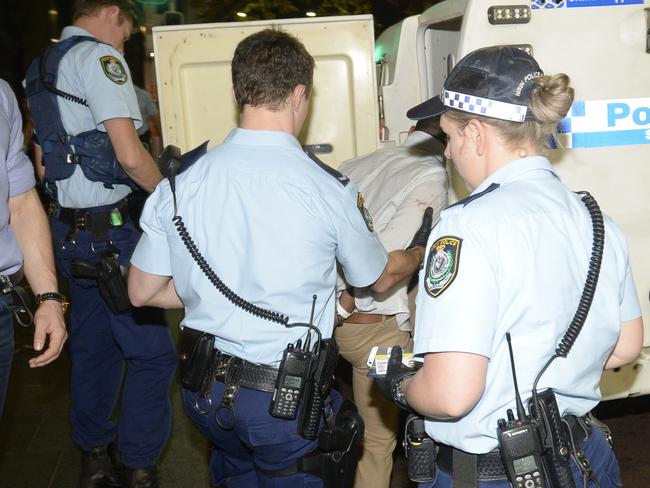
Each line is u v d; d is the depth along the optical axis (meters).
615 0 3.49
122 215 3.51
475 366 1.73
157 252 2.45
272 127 2.39
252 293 2.34
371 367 2.09
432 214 3.15
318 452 2.45
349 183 2.43
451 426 1.87
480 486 1.85
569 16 3.47
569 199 1.88
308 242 2.34
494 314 1.75
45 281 2.74
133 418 3.55
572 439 1.86
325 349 2.42
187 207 2.36
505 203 1.81
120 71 3.39
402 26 4.97
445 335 1.73
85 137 3.42
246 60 2.38
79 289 3.62
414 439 1.99
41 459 4.30
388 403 3.32
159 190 2.44
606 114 3.55
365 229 2.43
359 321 3.25
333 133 4.71
